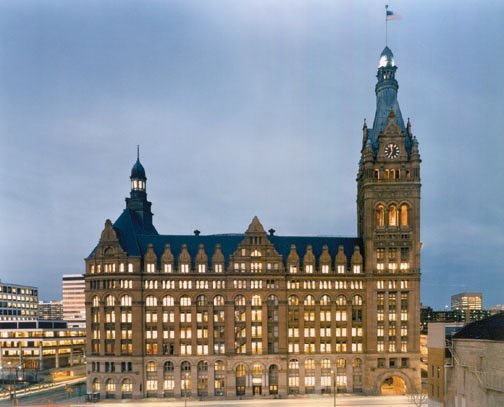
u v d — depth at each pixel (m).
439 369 88.50
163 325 124.88
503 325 74.38
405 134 135.38
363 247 134.25
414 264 129.00
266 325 126.19
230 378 123.62
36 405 114.38
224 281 127.50
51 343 179.25
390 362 126.19
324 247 131.50
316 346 127.06
